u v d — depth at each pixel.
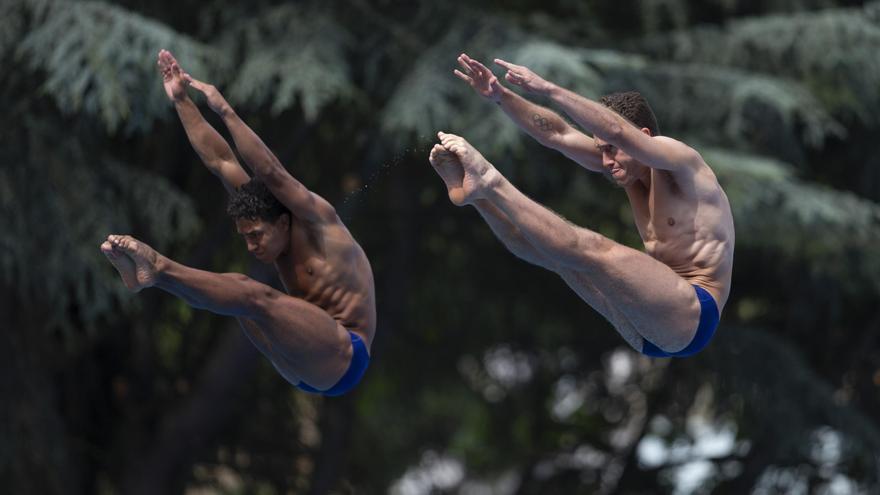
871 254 66.81
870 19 63.16
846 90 64.25
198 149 27.33
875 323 78.56
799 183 64.88
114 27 50.06
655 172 26.98
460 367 89.75
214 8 58.97
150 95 50.50
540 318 83.69
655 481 81.19
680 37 63.28
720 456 78.94
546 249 25.16
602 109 25.05
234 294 25.30
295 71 54.38
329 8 59.34
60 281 54.62
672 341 26.23
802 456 71.31
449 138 25.23
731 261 27.06
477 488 101.25
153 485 68.44
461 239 78.25
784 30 61.81
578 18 67.38
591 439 85.88
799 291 76.62
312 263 27.39
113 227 55.38
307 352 26.30
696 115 60.69
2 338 60.53
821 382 70.56
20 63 54.22
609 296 25.67
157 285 24.92
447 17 59.56
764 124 63.50
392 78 59.69
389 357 84.94
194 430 68.12
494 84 26.25
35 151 54.22
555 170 65.19
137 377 70.38
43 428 61.97
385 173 66.50
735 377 71.06
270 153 26.56
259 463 77.38
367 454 88.81
